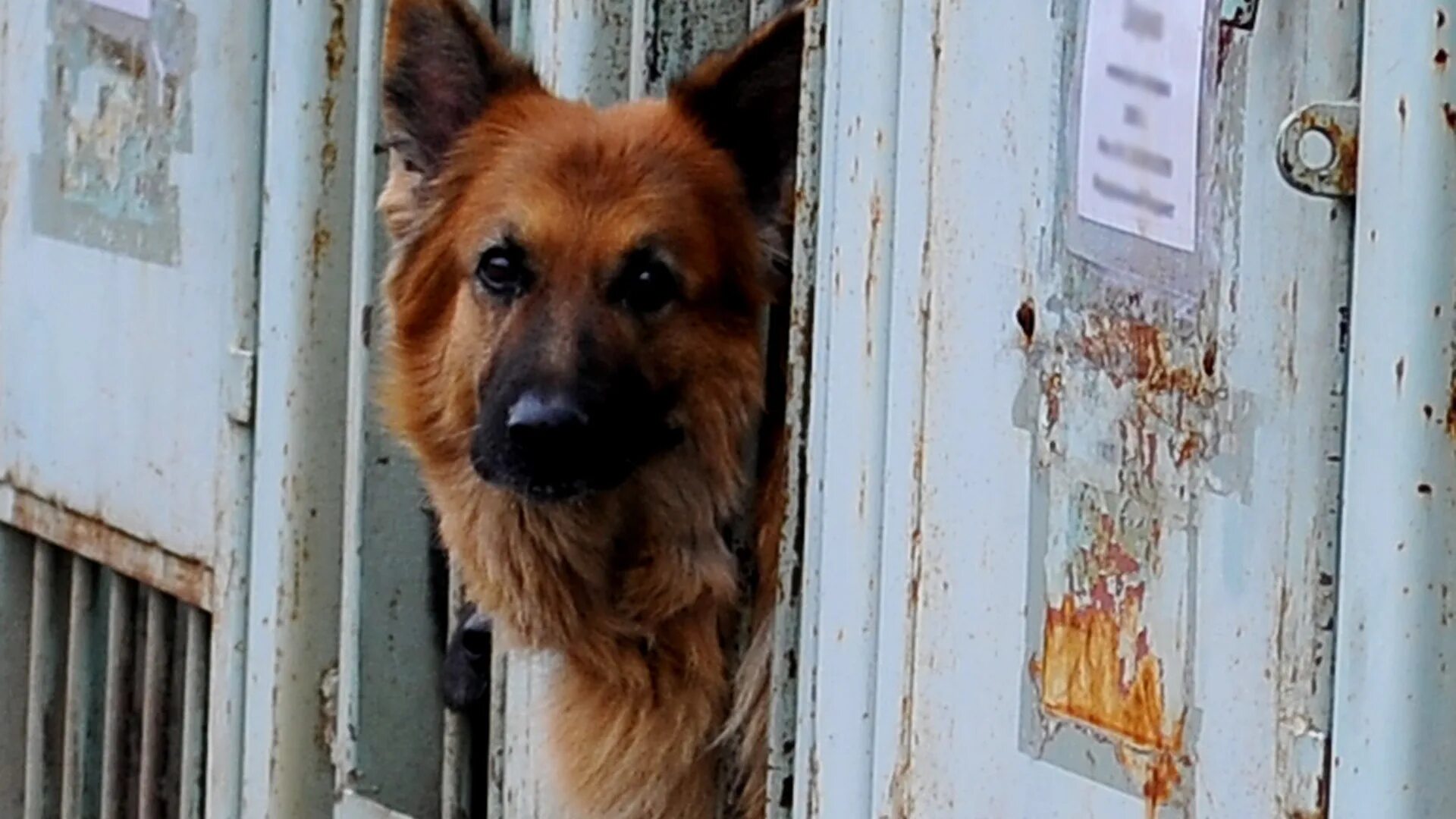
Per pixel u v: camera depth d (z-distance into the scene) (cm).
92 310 510
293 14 441
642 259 377
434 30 402
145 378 492
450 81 406
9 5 541
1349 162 203
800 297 303
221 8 460
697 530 372
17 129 536
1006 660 255
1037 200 248
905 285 273
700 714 371
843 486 286
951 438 264
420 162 409
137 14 488
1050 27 245
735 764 371
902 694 274
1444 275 196
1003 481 255
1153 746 232
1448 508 198
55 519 527
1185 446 227
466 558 398
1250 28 215
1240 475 219
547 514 379
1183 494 227
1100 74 237
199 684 490
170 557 486
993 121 255
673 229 377
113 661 518
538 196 383
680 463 377
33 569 554
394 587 441
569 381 369
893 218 276
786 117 379
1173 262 227
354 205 438
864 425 282
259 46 454
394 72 402
